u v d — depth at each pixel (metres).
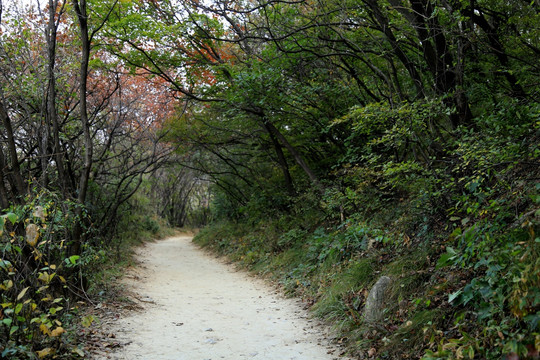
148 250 18.78
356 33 8.71
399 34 8.26
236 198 19.16
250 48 11.20
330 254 7.84
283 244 11.27
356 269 6.38
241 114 11.52
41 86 6.93
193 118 14.85
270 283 9.09
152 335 5.18
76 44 9.02
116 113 12.52
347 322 5.19
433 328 3.89
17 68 7.25
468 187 5.06
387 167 5.97
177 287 9.09
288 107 11.08
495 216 4.36
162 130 14.56
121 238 14.62
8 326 3.63
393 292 5.10
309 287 7.53
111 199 13.00
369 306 5.14
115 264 10.72
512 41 7.04
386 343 4.22
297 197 12.38
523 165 4.63
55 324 4.30
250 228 16.30
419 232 6.05
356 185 8.87
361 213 8.38
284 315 6.31
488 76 7.77
